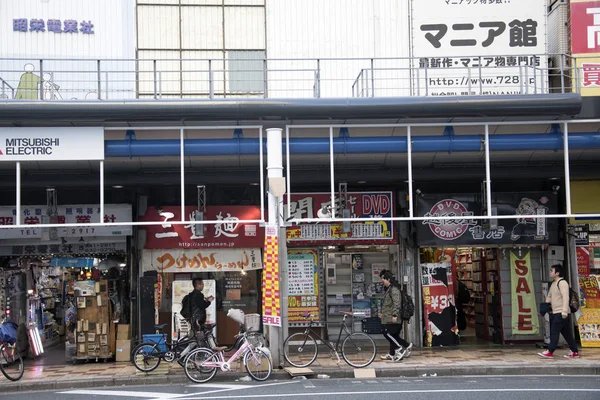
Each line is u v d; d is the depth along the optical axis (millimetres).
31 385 12102
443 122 14055
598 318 15766
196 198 16281
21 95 15242
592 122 14039
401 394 10078
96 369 13820
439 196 16047
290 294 16516
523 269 16484
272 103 12969
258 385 11617
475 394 9984
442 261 17000
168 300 16219
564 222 16281
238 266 16109
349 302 16891
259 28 16062
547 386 10805
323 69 16094
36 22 15422
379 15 16234
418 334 16078
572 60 15031
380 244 16453
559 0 16219
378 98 13078
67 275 20031
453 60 15367
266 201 16250
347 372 12688
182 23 15938
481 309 17797
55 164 14539
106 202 16078
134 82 15711
